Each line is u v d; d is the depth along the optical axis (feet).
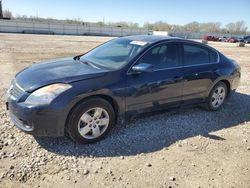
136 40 15.37
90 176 10.14
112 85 12.42
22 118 11.17
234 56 64.34
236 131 15.30
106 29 191.11
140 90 13.42
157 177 10.36
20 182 9.52
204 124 15.94
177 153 12.28
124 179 10.10
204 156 12.20
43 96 11.07
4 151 11.35
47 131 11.33
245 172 11.16
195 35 214.28
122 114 13.29
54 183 9.60
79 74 12.26
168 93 14.82
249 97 22.70
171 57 15.07
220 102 18.44
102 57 14.78
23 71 13.58
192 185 10.03
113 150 12.13
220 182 10.34
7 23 148.36
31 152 11.43
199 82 16.31
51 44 70.18
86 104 11.85
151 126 14.93
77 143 12.34
